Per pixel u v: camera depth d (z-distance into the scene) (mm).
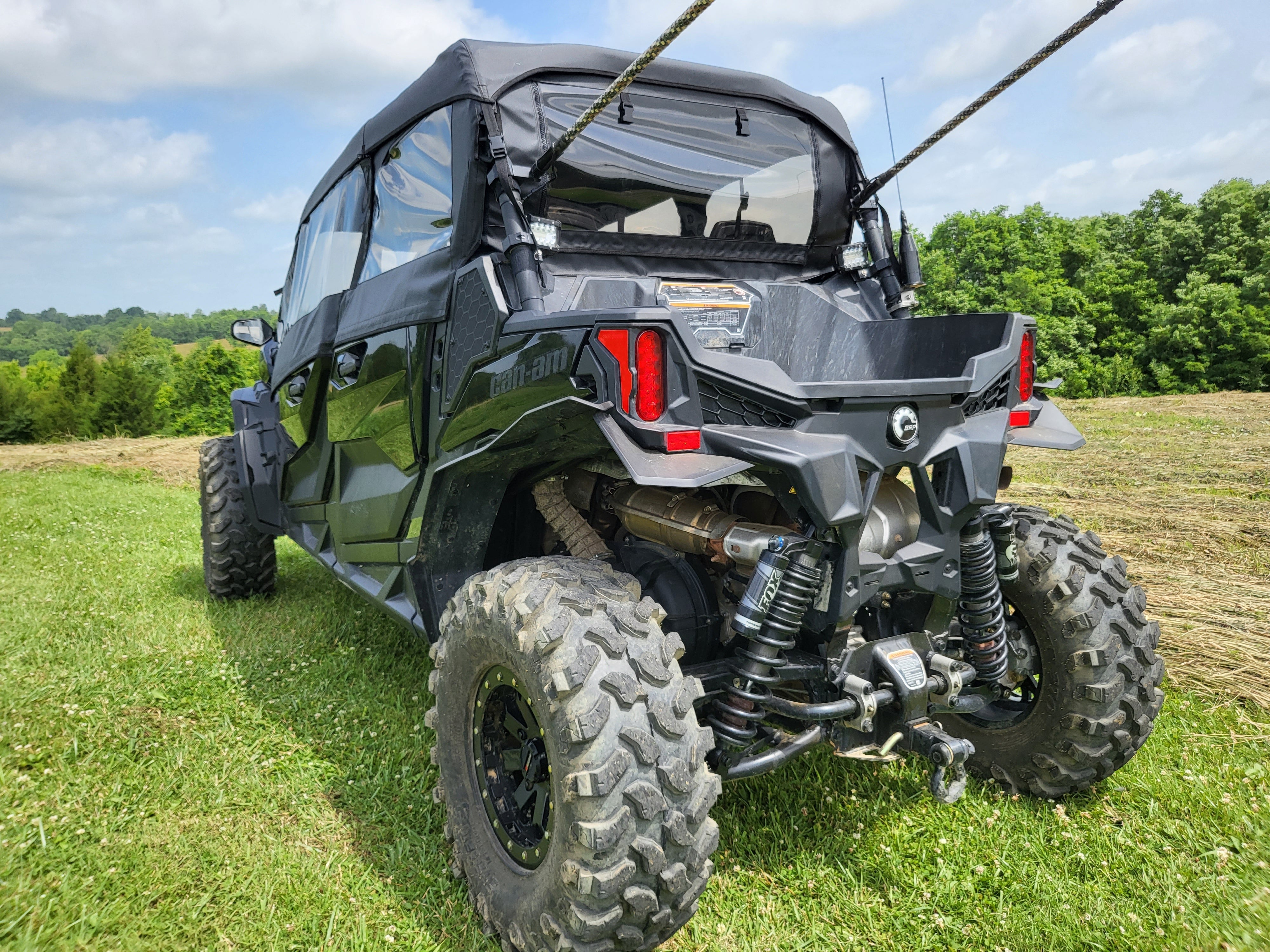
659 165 2936
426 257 2830
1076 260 44031
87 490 11008
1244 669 3764
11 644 4395
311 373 3715
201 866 2506
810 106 3305
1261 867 2367
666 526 2424
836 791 2900
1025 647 2773
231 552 5227
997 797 2865
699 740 1926
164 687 3854
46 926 2197
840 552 2043
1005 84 2432
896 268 3416
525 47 2709
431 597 2828
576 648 1920
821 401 2004
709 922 2262
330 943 2189
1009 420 2449
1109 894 2340
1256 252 41219
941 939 2191
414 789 2969
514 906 2092
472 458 2477
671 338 1916
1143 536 6320
